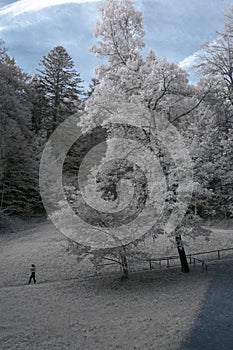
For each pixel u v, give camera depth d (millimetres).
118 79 18078
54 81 44719
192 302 12492
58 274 19188
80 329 10508
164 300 13203
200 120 18172
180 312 11438
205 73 22609
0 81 33844
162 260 20844
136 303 13219
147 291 14898
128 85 16938
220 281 15297
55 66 44875
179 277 16844
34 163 37969
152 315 11430
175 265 19609
